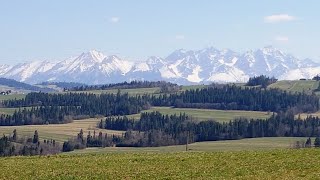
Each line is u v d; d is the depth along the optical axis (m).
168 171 55.34
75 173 55.84
